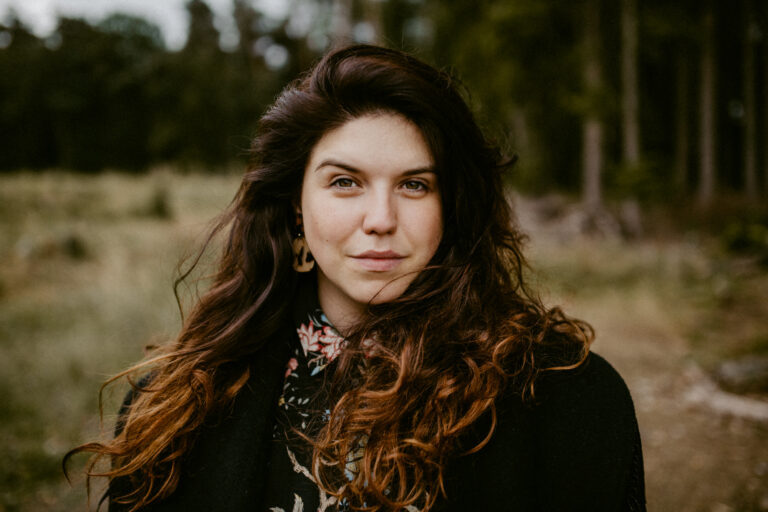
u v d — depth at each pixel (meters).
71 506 2.92
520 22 13.68
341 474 0.94
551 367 0.94
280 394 1.04
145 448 1.00
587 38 14.62
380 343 0.97
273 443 1.01
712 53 20.61
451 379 0.92
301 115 0.91
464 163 0.94
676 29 15.38
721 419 4.05
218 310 1.11
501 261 1.09
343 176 0.90
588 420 0.91
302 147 0.93
